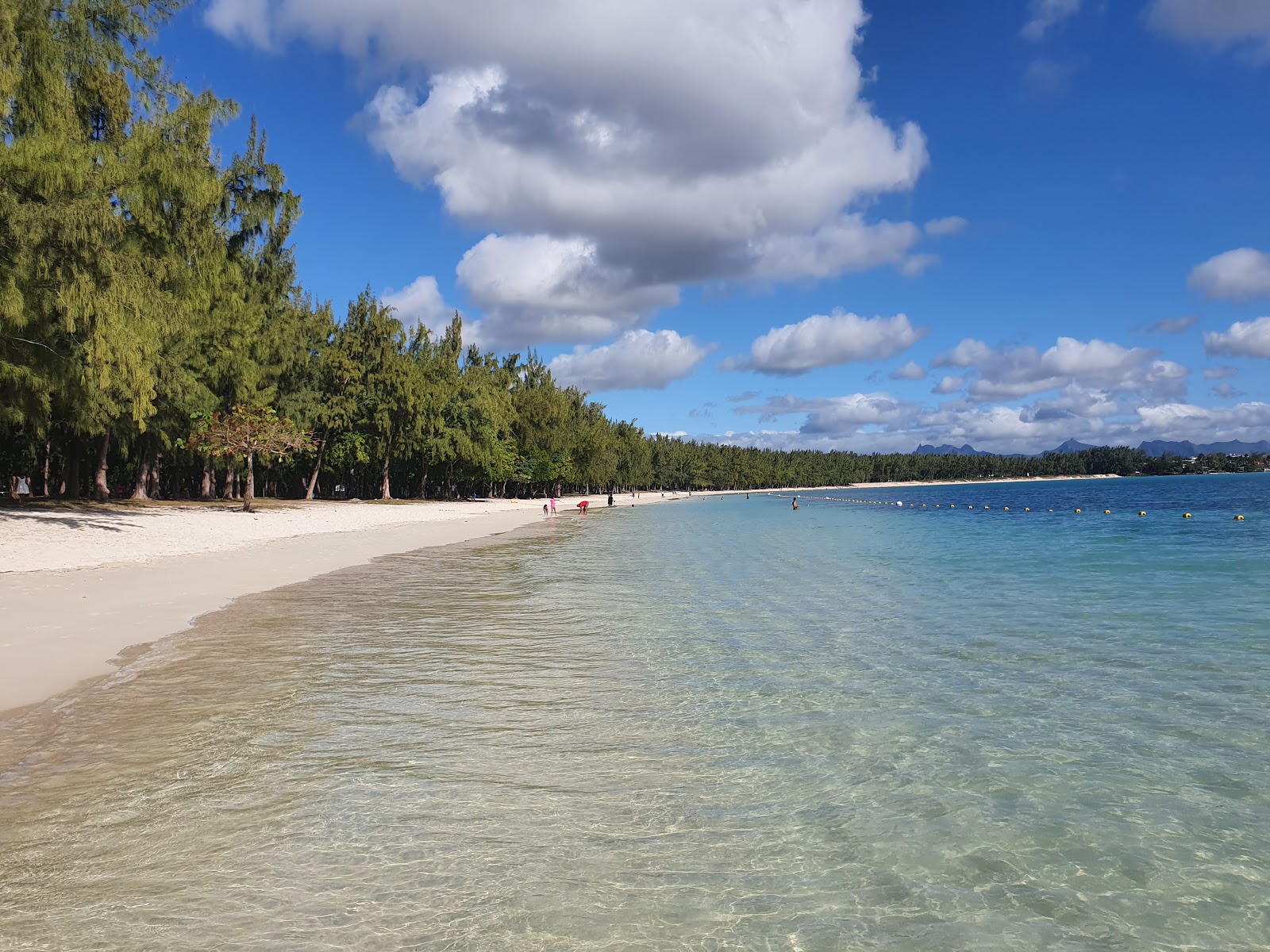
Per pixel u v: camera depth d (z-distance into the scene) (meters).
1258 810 6.24
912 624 14.27
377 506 67.25
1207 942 4.48
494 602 16.73
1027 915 4.74
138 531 30.06
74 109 26.84
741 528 50.09
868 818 6.04
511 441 103.50
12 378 28.33
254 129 48.25
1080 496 135.00
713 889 4.97
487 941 4.32
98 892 4.77
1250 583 20.39
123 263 27.06
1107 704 9.10
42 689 9.20
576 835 5.66
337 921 4.48
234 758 7.06
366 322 77.56
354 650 11.67
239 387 48.81
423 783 6.55
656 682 9.95
